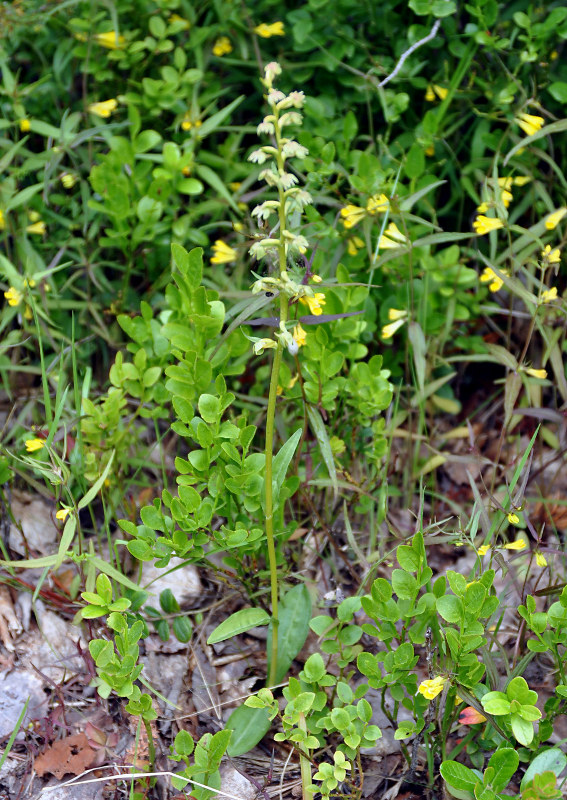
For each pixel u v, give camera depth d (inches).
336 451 35.5
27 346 38.7
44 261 39.6
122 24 40.1
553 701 31.8
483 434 39.8
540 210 38.5
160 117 40.6
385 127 40.8
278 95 30.0
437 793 32.8
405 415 38.0
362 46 38.9
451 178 39.6
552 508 37.8
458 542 32.8
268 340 30.7
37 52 40.2
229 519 33.9
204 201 40.4
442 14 37.0
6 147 38.4
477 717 31.8
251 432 32.6
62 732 33.6
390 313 36.6
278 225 31.4
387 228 36.9
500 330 39.6
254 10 39.8
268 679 33.7
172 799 32.6
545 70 38.7
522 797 30.0
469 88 38.9
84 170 39.6
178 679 34.6
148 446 38.9
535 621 31.6
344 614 32.5
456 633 31.1
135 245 38.3
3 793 32.8
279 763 33.3
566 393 36.4
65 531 32.5
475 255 38.2
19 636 34.8
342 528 37.4
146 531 32.9
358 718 31.8
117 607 31.9
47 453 36.0
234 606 36.0
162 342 36.1
